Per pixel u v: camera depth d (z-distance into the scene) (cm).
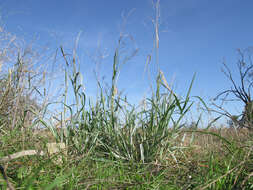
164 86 215
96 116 234
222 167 185
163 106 222
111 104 230
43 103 261
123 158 202
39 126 262
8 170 145
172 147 216
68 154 192
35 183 133
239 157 195
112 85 232
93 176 150
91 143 216
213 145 226
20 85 272
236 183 146
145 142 211
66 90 237
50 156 172
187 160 200
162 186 155
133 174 171
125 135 226
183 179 167
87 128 235
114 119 229
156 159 198
